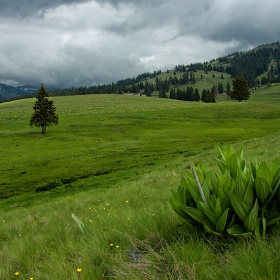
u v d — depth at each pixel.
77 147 63.50
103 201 12.47
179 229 3.89
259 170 3.63
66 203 16.11
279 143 21.17
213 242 3.46
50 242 5.45
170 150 48.00
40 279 3.52
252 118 97.19
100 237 4.64
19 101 181.38
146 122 94.25
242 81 131.00
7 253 5.03
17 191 32.03
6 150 62.41
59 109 129.62
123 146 59.41
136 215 5.72
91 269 3.47
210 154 28.28
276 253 2.75
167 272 2.99
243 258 2.80
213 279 2.63
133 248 3.93
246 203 3.32
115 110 119.88
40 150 61.78
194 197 3.83
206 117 101.12
